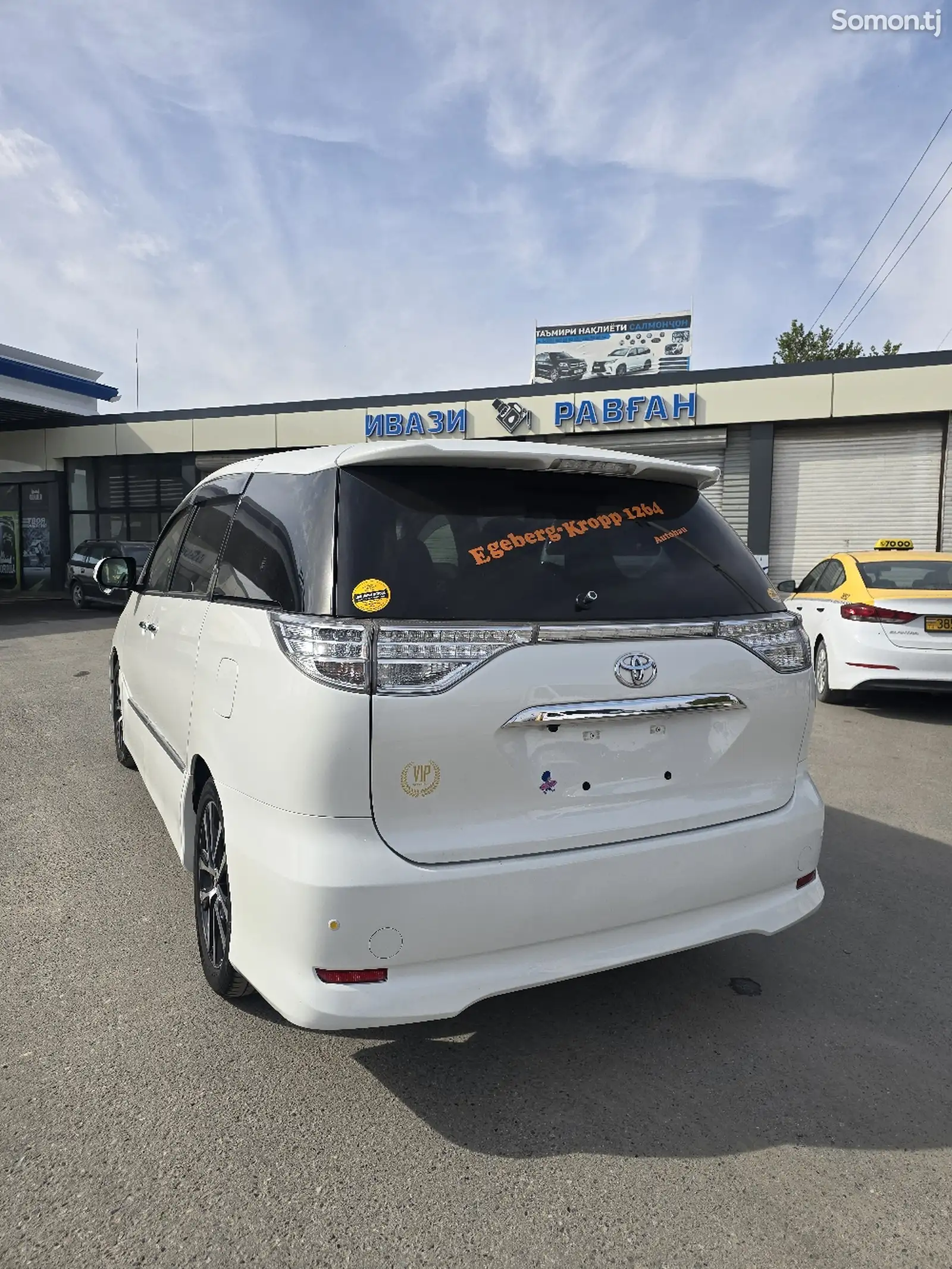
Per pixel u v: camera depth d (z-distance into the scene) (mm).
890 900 3789
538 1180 2084
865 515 16531
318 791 2104
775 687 2658
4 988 2920
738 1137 2256
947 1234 1935
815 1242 1905
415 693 2113
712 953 3314
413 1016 2127
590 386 17594
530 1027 2789
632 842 2412
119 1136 2209
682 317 37500
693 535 2746
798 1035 2750
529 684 2234
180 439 21453
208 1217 1942
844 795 5367
